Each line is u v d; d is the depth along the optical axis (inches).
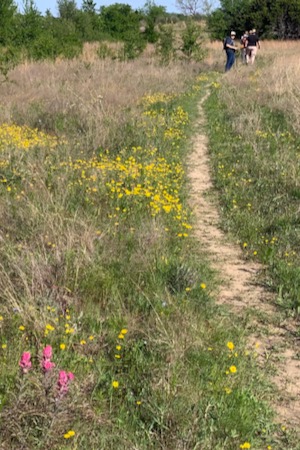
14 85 666.8
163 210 282.2
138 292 203.5
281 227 277.9
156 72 824.9
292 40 1604.3
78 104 502.6
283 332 195.5
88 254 217.3
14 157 323.9
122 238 242.7
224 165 391.2
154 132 441.1
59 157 346.0
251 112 527.5
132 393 152.9
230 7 1702.8
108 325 183.3
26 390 139.2
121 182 303.9
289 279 227.1
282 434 147.6
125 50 1063.0
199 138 489.4
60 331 173.3
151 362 163.9
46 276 202.5
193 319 187.9
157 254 231.0
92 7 1494.8
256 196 326.6
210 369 165.3
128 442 136.5
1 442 131.4
